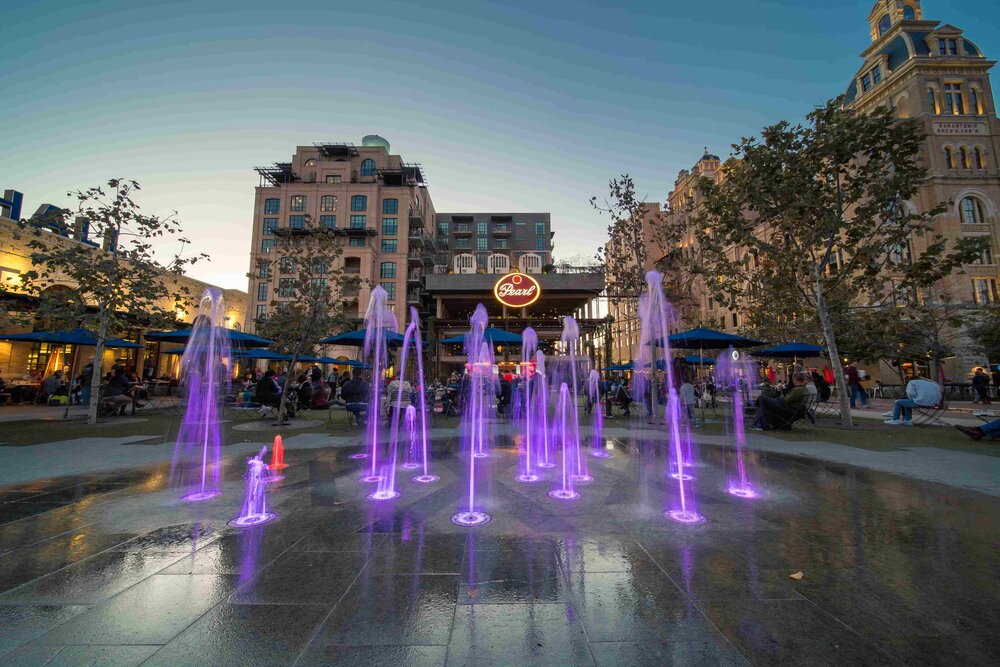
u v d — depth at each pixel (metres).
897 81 31.41
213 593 2.54
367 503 4.43
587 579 2.73
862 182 11.06
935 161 29.27
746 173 11.55
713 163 45.28
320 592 2.56
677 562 2.99
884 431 9.98
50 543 3.33
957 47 30.83
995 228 28.56
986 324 22.23
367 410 11.20
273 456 6.80
